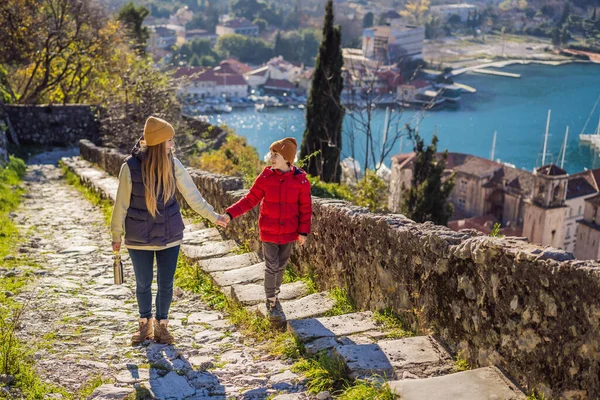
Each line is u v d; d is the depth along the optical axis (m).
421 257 5.27
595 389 3.57
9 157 23.08
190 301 7.23
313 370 4.81
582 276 3.65
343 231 6.60
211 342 5.79
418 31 196.75
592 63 185.25
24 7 33.09
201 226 10.89
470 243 4.66
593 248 78.69
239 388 4.70
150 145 5.06
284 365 5.11
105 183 16.70
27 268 8.31
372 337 5.32
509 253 4.23
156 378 4.88
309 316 6.17
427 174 33.72
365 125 26.94
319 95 27.86
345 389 4.48
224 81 176.62
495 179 94.56
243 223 9.25
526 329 4.11
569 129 129.50
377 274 5.96
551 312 3.89
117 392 4.58
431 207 33.41
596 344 3.57
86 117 31.48
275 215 5.98
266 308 6.30
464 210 97.00
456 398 4.05
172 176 5.19
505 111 144.88
